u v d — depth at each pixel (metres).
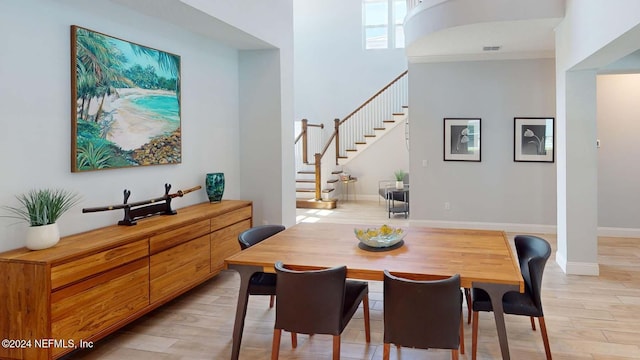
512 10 4.71
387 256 2.78
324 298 2.43
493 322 3.46
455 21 4.96
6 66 2.76
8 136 2.78
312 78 11.20
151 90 3.96
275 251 2.95
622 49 3.58
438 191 6.96
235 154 5.46
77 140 3.22
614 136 6.26
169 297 3.57
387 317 2.36
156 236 3.41
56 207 2.86
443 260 2.68
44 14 2.99
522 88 6.59
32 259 2.55
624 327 3.35
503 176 6.73
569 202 4.66
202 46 4.77
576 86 4.59
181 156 4.44
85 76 3.27
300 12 11.20
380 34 10.93
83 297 2.75
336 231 3.57
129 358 2.95
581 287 4.26
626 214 6.29
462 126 6.81
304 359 2.91
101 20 3.45
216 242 4.27
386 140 10.08
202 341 3.19
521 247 3.17
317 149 10.84
